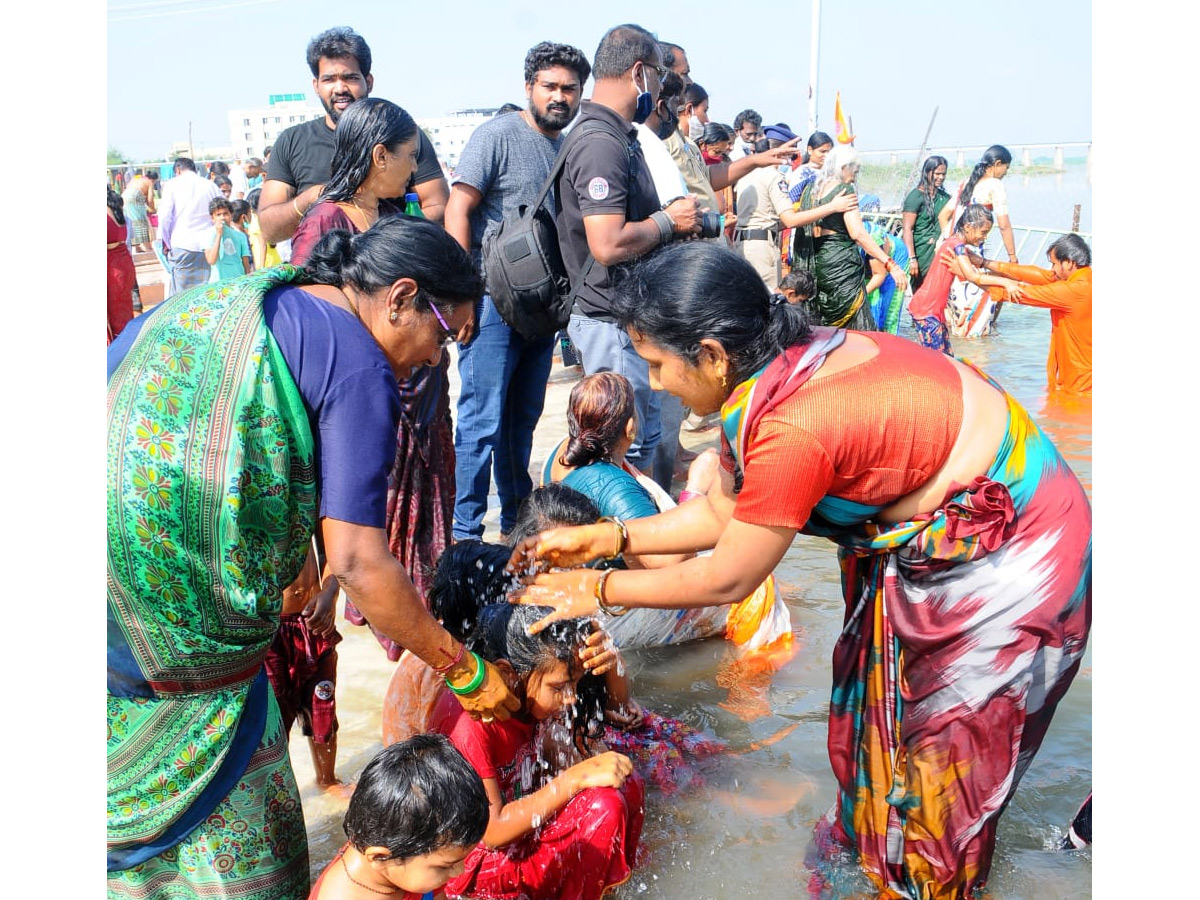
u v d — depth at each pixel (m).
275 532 2.03
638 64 4.00
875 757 2.46
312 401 1.99
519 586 2.59
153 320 1.98
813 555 4.79
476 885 2.58
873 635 2.44
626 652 3.78
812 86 14.93
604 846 2.47
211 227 11.06
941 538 2.27
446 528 3.70
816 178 7.89
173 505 1.90
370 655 3.83
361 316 2.15
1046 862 2.64
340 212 3.27
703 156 7.57
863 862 2.55
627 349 4.30
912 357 2.28
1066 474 2.33
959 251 7.95
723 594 2.30
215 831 2.11
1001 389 2.37
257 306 1.97
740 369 2.21
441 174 4.64
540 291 4.02
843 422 2.13
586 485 3.38
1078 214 12.54
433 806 2.02
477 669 2.33
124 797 2.04
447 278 2.13
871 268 8.98
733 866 2.66
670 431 4.98
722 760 3.13
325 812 2.87
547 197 4.39
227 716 2.06
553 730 2.81
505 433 4.60
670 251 2.25
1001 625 2.29
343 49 4.41
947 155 14.83
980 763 2.36
